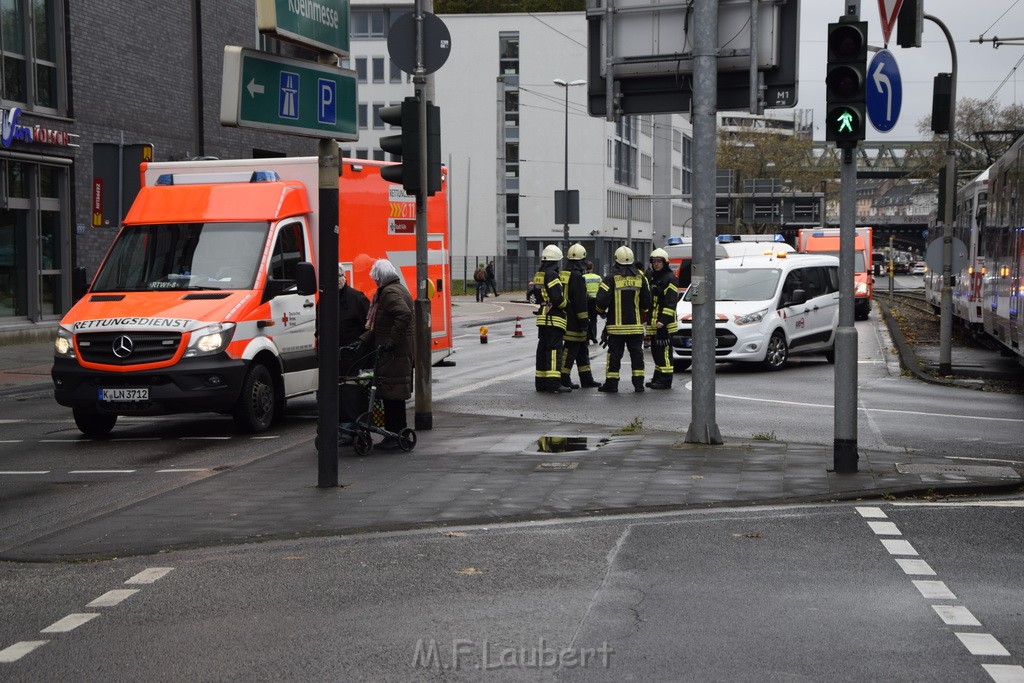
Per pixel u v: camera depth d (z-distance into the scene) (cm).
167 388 1451
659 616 679
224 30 3819
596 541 870
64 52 3078
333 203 1058
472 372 2362
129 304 1501
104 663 606
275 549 859
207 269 1552
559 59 8788
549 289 1948
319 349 1073
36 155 2956
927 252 2278
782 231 10112
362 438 1256
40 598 739
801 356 2888
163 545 870
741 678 570
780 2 1279
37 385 2197
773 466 1164
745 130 10175
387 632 652
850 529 905
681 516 955
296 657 609
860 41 1100
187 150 3644
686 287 3058
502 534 895
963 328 3466
